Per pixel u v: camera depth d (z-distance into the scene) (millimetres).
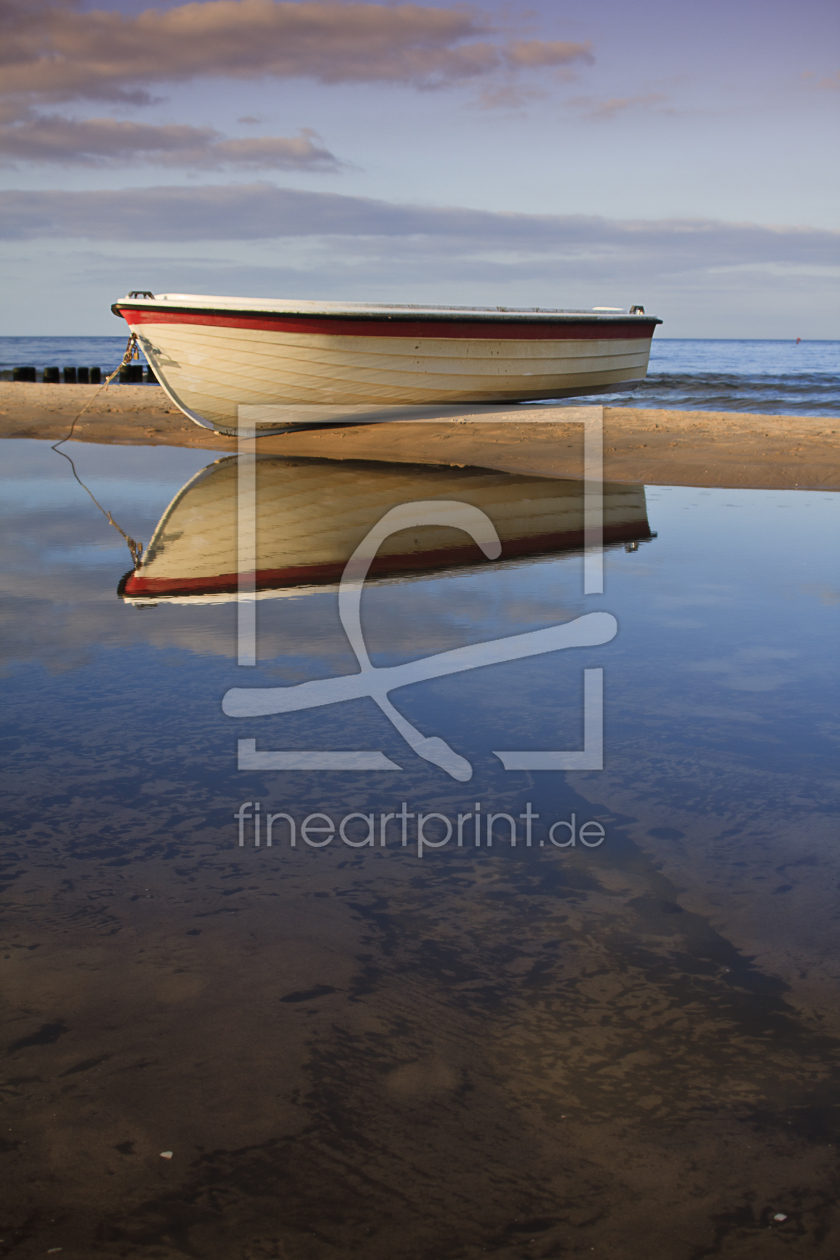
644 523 7176
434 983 1904
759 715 3318
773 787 2764
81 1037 1742
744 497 8359
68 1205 1394
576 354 12867
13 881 2266
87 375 25234
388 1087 1624
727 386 20281
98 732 3164
